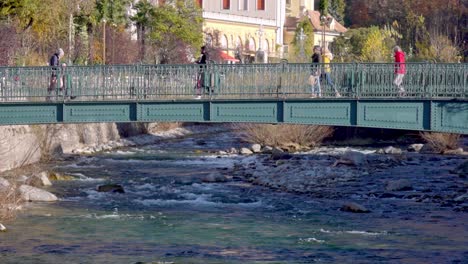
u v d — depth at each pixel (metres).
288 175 51.88
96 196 44.38
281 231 35.31
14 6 69.75
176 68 42.66
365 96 42.00
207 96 42.47
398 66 41.75
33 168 54.00
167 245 32.50
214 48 121.50
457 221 37.38
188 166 59.25
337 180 49.97
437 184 48.16
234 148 71.12
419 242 33.03
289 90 42.44
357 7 177.00
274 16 168.25
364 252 31.38
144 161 62.28
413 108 41.66
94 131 70.19
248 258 30.41
